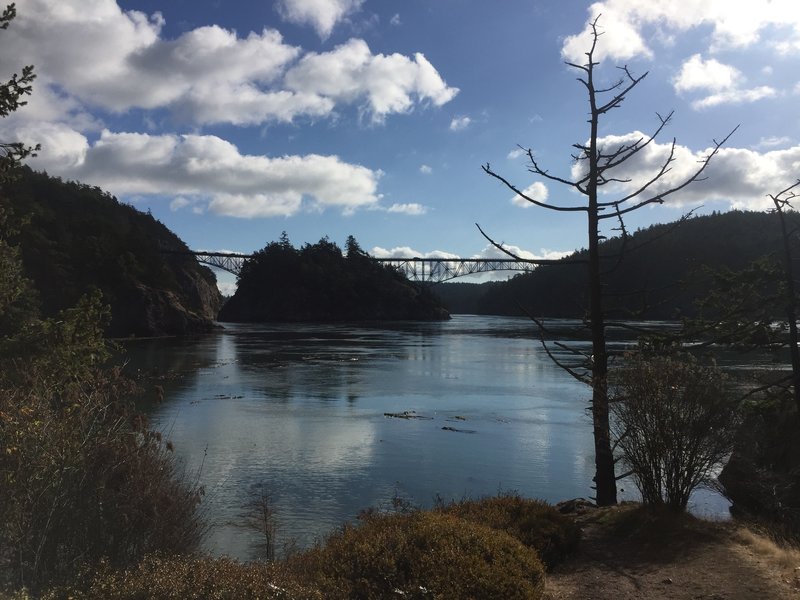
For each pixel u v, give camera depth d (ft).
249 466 52.24
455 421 75.77
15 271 36.68
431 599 14.51
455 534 17.75
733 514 35.58
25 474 14.49
